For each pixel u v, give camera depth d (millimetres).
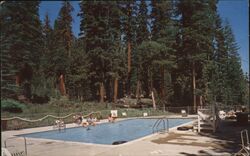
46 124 23578
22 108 21000
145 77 44500
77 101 32969
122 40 37938
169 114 35656
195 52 39562
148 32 40562
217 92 41250
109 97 40500
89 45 32719
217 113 17891
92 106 33375
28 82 10852
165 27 39719
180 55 41312
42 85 13227
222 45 42312
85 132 21766
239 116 20219
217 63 42156
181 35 40469
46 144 14023
